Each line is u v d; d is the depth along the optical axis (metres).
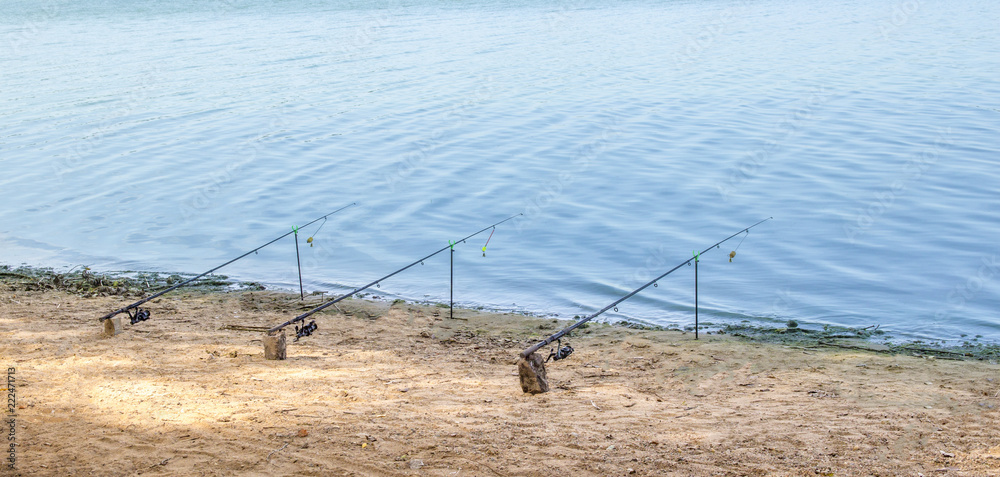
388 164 28.44
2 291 16.31
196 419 8.37
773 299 16.39
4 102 41.47
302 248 20.30
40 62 54.78
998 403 9.32
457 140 31.77
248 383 9.99
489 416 8.60
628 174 26.50
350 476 6.99
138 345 12.05
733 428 8.23
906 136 30.44
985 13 78.31
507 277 18.06
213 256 19.80
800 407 9.21
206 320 14.33
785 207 22.69
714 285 17.30
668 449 7.52
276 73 49.47
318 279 17.98
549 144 30.83
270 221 22.66
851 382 10.72
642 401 9.43
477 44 61.22
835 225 20.98
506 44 61.16
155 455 7.43
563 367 11.84
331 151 30.53
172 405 8.87
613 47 59.09
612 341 13.69
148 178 27.34
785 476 6.86
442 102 39.84
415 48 59.25
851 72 46.53
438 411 8.80
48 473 7.05
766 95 40.00
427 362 11.71
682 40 62.66
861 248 19.27
